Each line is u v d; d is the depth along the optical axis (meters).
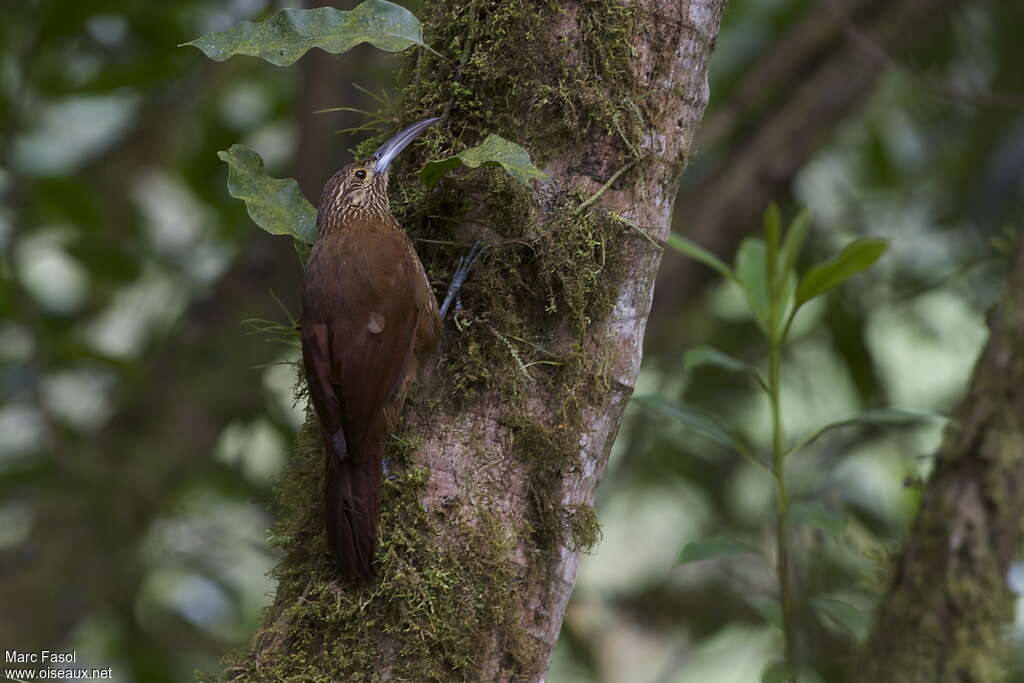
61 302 12.29
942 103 12.38
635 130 5.03
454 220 5.23
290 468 5.56
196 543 11.06
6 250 10.48
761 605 6.63
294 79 11.69
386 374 5.03
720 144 12.70
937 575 6.01
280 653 4.86
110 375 11.93
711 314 12.34
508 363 5.02
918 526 6.18
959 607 5.93
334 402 5.08
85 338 11.62
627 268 5.12
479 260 5.12
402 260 5.25
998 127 11.83
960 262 11.79
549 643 5.04
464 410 5.03
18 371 10.56
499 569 4.86
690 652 11.41
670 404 6.69
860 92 11.91
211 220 12.19
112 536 10.70
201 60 11.71
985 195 11.41
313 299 5.33
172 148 12.62
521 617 4.92
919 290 11.43
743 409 11.95
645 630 11.70
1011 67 11.96
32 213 10.84
